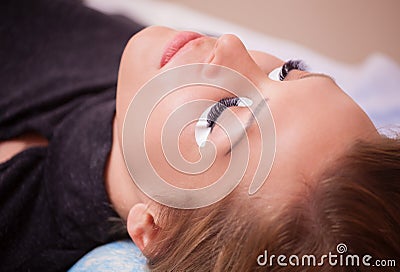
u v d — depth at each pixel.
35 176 0.95
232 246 0.69
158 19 1.49
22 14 1.15
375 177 0.68
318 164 0.68
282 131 0.70
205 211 0.71
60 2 1.19
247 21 1.77
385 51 1.80
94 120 0.97
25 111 1.02
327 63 1.50
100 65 1.13
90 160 0.93
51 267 0.92
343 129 0.70
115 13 1.39
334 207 0.66
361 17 1.83
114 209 0.92
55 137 0.97
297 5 1.82
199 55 0.80
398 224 0.68
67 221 0.92
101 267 0.86
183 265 0.73
